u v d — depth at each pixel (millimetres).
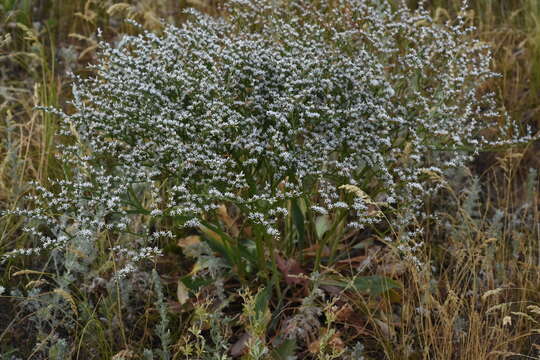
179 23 4711
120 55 2799
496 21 4973
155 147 2771
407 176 2949
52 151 3664
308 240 3416
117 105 2762
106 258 3121
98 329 2809
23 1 4582
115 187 3127
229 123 2480
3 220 3254
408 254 2723
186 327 2908
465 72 3080
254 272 3186
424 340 2777
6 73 4434
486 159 3965
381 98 2852
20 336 2871
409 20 3191
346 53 3188
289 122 2740
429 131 2959
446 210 3631
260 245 2893
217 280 2879
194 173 2686
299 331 2678
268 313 2812
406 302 2988
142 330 2939
